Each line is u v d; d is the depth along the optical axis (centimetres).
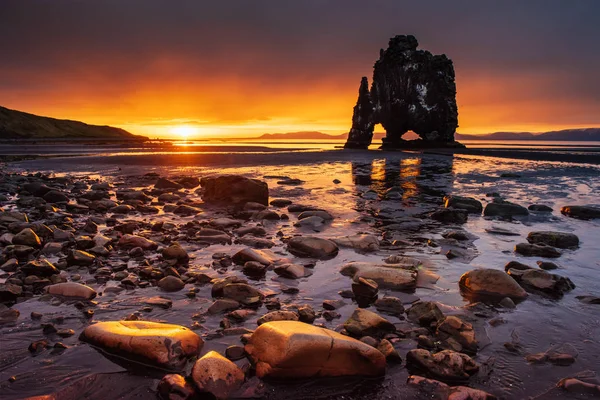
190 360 306
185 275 520
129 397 260
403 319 397
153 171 2341
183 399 254
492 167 2698
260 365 287
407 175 2127
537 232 737
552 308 426
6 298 427
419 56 6003
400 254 641
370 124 6850
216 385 263
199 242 710
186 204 1157
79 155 4131
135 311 404
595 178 1952
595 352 328
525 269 546
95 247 626
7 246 627
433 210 1069
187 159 3256
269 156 3741
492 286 472
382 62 6400
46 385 271
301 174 2178
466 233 792
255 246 687
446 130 5994
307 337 288
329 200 1245
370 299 450
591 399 262
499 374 294
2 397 258
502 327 377
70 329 360
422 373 296
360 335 354
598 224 892
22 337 343
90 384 273
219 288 451
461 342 339
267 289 478
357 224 884
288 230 821
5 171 2416
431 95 5978
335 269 561
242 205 1148
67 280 496
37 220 905
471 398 254
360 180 1873
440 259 612
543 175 2112
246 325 374
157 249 662
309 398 264
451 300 450
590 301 442
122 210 1038
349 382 284
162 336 307
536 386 279
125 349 306
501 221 927
